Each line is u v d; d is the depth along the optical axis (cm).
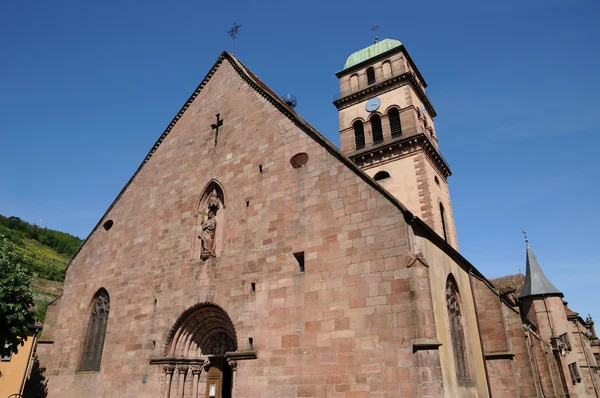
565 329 4988
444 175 4719
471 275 2497
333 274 1812
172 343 2255
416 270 1616
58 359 2775
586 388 5425
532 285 5238
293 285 1909
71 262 3125
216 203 2450
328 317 1756
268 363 1839
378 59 4866
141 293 2531
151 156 3028
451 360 1794
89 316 2805
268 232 2111
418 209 3966
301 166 2161
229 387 2238
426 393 1445
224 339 2278
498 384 2233
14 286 2495
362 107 4741
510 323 2428
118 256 2811
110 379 2394
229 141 2573
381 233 1753
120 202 3033
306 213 2011
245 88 2664
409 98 4428
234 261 2183
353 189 1903
